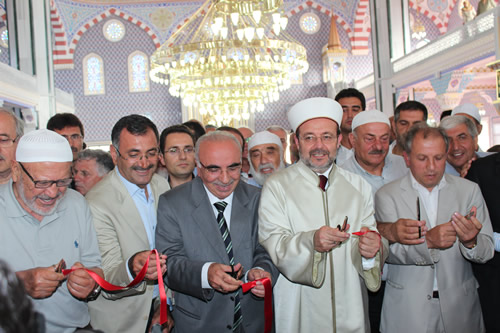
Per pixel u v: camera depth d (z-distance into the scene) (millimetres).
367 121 2664
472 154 2811
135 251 2072
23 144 1606
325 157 2018
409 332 2133
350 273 1990
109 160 2863
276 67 8047
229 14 6887
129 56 15102
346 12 15555
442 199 2207
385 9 12031
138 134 2029
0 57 12906
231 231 2039
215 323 1957
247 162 4199
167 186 2443
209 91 8492
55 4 14320
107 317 2025
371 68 15602
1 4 11906
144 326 2037
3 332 664
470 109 3291
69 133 3422
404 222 2008
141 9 15023
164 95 15047
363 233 1863
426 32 15297
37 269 1572
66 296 1778
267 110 15203
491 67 7086
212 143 1946
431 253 2094
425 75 10469
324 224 1991
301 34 15531
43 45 10617
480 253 2037
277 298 2023
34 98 10266
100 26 15086
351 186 2082
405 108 3641
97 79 15062
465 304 2143
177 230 2021
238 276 1821
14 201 1689
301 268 1805
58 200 1689
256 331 2004
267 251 1944
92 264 1881
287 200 2023
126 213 2082
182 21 15102
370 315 2807
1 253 1659
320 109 2008
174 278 1915
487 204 2359
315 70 15430
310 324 1975
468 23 8883
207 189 2105
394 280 2244
